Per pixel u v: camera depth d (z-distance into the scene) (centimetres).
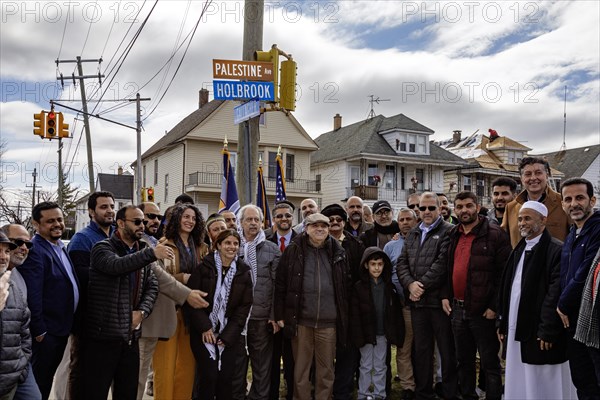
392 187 3291
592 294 437
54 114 1648
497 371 558
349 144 3359
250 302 543
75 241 527
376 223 732
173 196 2981
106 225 543
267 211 881
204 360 519
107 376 471
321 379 575
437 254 598
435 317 586
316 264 582
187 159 2758
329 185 3406
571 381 511
